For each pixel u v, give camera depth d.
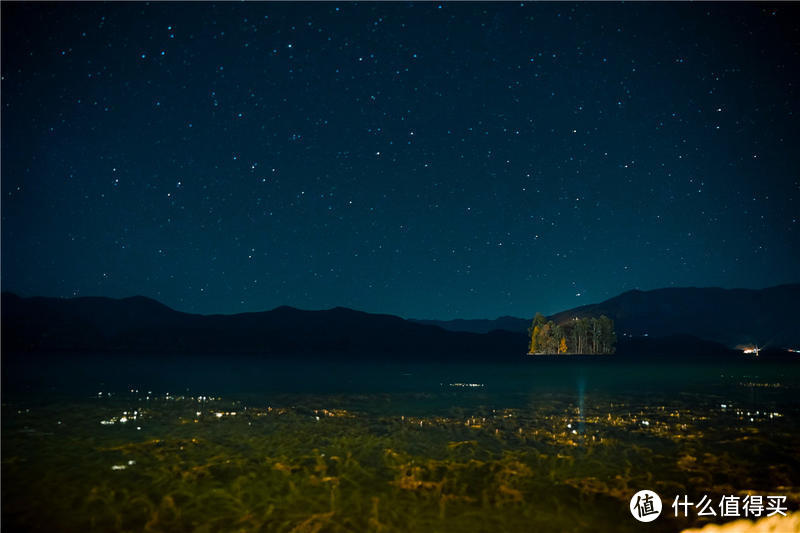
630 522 7.79
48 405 20.17
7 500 8.53
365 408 20.81
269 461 11.14
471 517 7.95
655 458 11.55
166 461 11.09
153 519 7.80
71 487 9.23
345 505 8.42
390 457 11.57
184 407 20.08
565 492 9.11
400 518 7.89
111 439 13.34
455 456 11.72
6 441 12.96
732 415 18.95
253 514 8.03
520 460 11.32
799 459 11.52
